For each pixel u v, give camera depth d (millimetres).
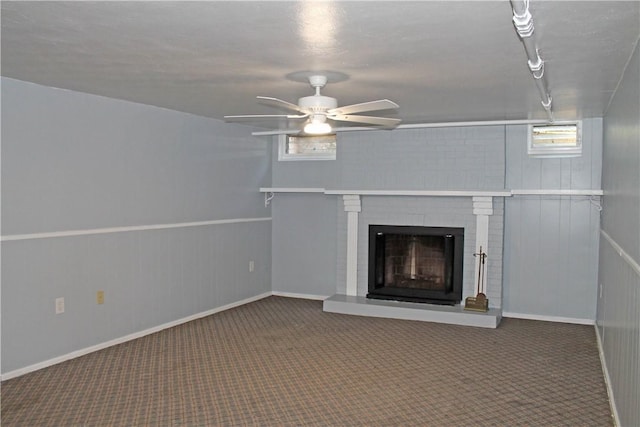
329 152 7184
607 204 4969
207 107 5348
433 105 4980
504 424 3430
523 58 3248
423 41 2893
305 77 3830
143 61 3420
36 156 4246
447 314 5996
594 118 5891
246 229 6961
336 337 5387
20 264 4145
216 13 2463
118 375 4223
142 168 5266
